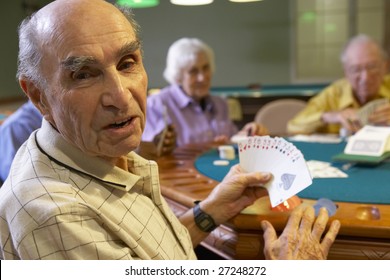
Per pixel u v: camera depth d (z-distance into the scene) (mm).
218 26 7348
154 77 7688
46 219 698
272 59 7254
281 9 7051
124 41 756
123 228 815
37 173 774
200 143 2221
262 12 7133
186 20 7434
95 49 725
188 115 2639
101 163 830
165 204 1015
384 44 6523
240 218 1056
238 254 1072
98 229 763
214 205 1083
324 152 1823
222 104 2818
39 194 728
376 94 2750
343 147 1929
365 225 953
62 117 770
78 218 730
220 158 1800
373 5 6684
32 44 755
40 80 766
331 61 7047
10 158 1653
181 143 2570
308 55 7133
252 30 7238
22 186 751
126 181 862
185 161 1778
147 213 906
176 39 7531
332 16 6902
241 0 3516
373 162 1485
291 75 7223
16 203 732
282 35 7133
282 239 923
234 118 4648
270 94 5008
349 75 2748
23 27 781
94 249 728
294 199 1117
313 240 916
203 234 1116
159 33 7562
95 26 732
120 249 775
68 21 726
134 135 806
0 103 5516
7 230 746
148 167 958
